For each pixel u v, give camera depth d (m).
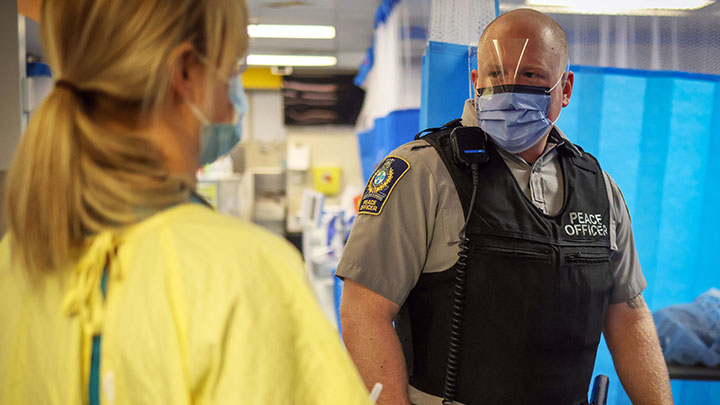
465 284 1.15
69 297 0.48
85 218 0.49
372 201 1.23
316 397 0.49
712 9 1.94
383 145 3.46
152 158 0.51
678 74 1.97
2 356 0.53
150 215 0.51
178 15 0.51
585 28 1.96
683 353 1.81
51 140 0.48
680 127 1.99
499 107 1.22
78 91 0.50
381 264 1.19
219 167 7.20
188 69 0.54
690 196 2.03
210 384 0.44
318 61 7.68
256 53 7.28
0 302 0.55
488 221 1.16
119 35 0.49
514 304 1.13
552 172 1.28
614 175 1.99
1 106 1.63
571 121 1.96
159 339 0.45
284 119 8.02
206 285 0.46
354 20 5.68
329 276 4.78
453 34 1.65
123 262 0.49
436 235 1.20
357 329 1.17
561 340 1.16
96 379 0.48
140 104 0.51
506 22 1.25
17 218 0.49
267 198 8.16
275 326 0.48
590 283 1.19
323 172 7.62
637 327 1.32
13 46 1.63
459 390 1.16
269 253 0.51
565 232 1.19
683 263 2.05
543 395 1.15
